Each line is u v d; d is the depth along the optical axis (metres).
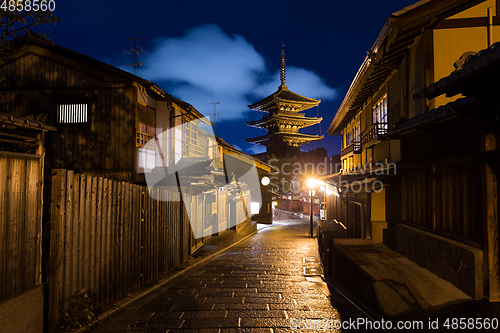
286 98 55.66
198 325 5.45
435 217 6.41
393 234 8.91
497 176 4.67
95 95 12.22
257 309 6.28
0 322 4.01
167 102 13.94
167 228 9.51
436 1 7.02
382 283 5.54
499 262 4.62
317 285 8.27
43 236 5.05
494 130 4.69
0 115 4.01
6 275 4.21
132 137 12.04
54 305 4.98
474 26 7.81
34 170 4.75
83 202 5.66
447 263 5.62
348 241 8.80
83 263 5.66
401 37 8.09
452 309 4.67
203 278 9.09
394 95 10.77
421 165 7.00
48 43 11.95
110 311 5.95
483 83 3.96
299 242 17.16
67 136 12.17
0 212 4.14
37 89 12.30
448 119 5.25
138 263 7.69
